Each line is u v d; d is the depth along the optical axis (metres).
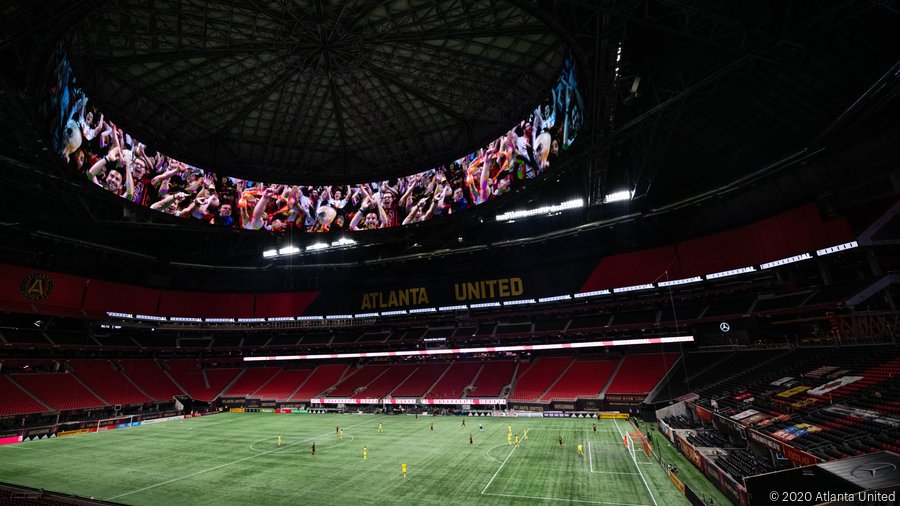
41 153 37.72
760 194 47.62
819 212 43.34
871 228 40.00
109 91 44.47
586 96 31.81
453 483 28.59
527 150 45.97
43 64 29.70
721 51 28.86
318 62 43.88
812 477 17.81
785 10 24.05
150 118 49.22
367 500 25.62
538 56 41.38
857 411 25.98
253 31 37.59
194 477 31.66
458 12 37.09
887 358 30.97
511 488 27.12
